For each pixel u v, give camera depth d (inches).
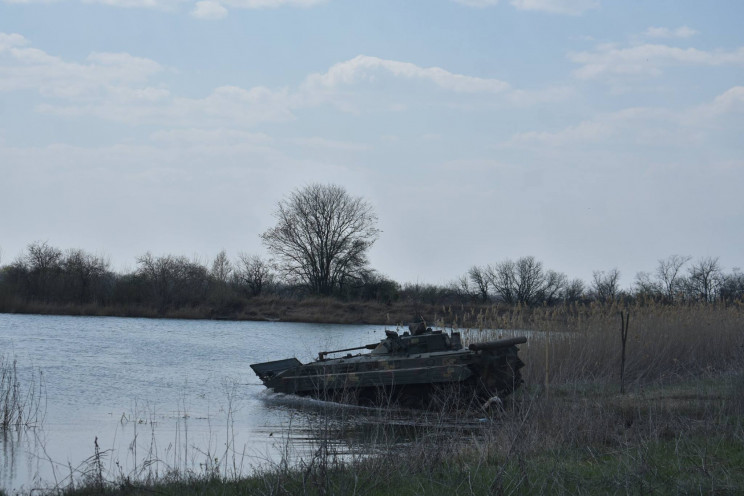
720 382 860.0
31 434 741.3
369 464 469.7
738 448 505.4
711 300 1369.3
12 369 1216.2
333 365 989.8
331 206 3006.9
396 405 935.0
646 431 560.1
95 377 1180.5
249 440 712.4
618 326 1056.2
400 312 2687.0
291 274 3019.2
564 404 641.6
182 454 644.1
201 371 1304.1
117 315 2608.3
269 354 1604.3
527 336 1053.8
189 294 2760.8
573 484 427.5
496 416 746.8
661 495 407.5
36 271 2667.3
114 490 489.4
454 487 429.1
